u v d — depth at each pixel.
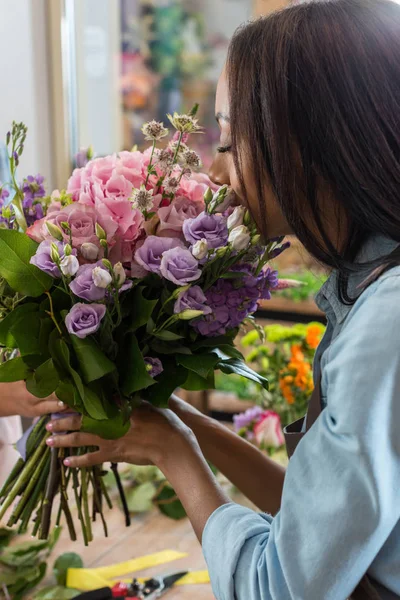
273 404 1.55
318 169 0.71
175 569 1.12
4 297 0.87
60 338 0.81
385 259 0.71
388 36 0.70
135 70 2.40
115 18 2.31
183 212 0.86
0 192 0.98
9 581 1.07
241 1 2.27
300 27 0.71
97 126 2.29
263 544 0.73
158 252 0.81
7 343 0.83
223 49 2.35
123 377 0.85
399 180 0.69
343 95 0.68
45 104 1.89
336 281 0.83
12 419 1.38
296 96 0.69
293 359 1.49
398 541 0.69
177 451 0.88
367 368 0.65
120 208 0.82
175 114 0.84
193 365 0.83
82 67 2.05
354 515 0.64
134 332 0.86
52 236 0.79
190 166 0.83
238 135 0.76
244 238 0.78
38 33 1.83
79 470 1.02
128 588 1.05
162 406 0.86
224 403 1.98
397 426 0.64
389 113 0.69
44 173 1.92
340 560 0.65
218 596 0.77
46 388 0.81
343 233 0.77
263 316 1.95
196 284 0.86
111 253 0.82
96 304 0.78
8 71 1.86
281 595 0.68
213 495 0.84
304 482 0.69
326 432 0.68
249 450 1.08
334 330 0.82
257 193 0.77
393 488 0.65
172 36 2.38
